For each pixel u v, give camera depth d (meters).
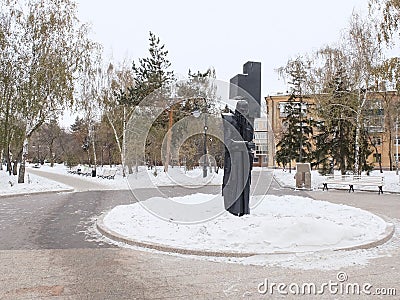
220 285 5.58
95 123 42.38
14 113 23.17
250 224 8.80
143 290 5.39
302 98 36.44
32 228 10.16
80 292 5.32
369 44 25.92
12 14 23.00
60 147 71.38
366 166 30.06
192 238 8.02
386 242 8.16
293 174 32.44
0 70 22.59
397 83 20.33
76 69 24.92
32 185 22.02
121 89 35.81
